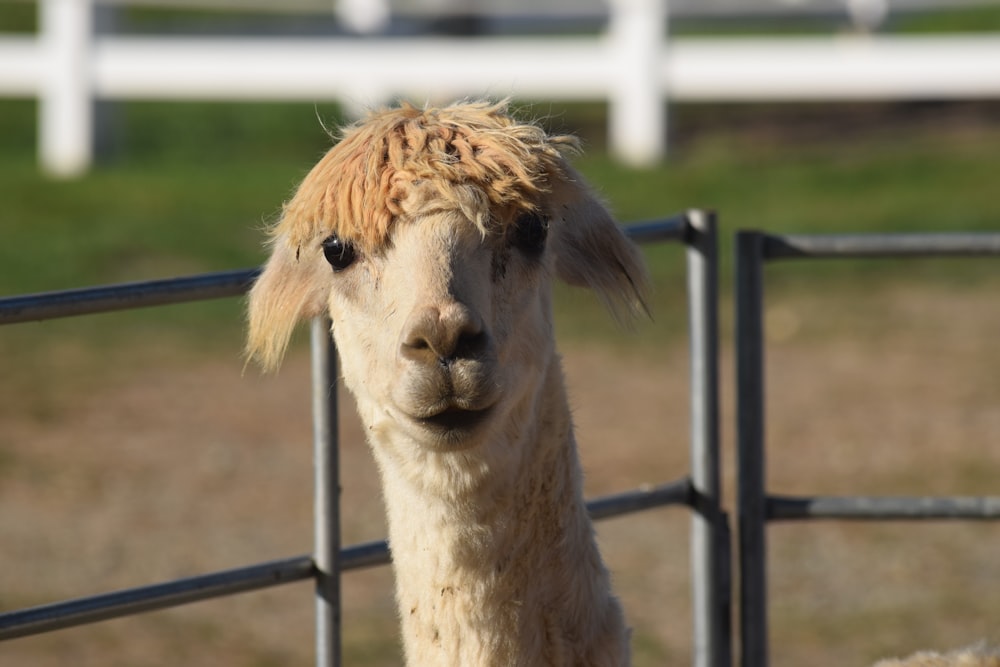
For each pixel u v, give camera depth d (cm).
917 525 2577
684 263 4375
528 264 1080
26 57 5341
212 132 6184
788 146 5656
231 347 3809
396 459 1085
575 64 5212
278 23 7388
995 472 2733
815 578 2314
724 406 3231
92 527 2552
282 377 3575
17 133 6269
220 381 3509
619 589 2277
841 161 5325
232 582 1238
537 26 6681
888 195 4812
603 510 1370
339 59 5131
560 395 1122
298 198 1104
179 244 4338
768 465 2833
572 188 1112
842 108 6419
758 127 6056
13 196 4912
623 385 3431
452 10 5947
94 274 4053
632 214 4553
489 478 1063
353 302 1084
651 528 2603
